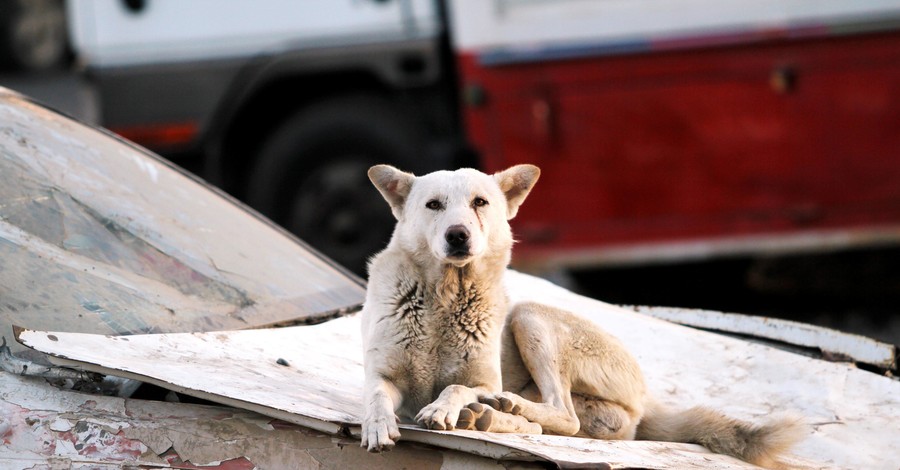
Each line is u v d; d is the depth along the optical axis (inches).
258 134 708.7
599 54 636.7
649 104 640.4
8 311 237.1
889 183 637.3
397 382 267.3
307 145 685.3
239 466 209.5
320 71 675.4
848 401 313.3
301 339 287.0
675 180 645.3
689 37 631.8
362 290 346.6
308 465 211.3
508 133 649.6
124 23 678.5
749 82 634.2
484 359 270.7
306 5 672.4
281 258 332.5
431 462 213.3
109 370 215.6
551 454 209.2
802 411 308.3
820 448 291.9
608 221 651.5
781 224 645.3
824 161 637.9
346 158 689.0
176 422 213.3
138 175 323.3
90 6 679.7
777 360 332.8
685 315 369.7
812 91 631.8
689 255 652.1
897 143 633.6
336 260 692.1
